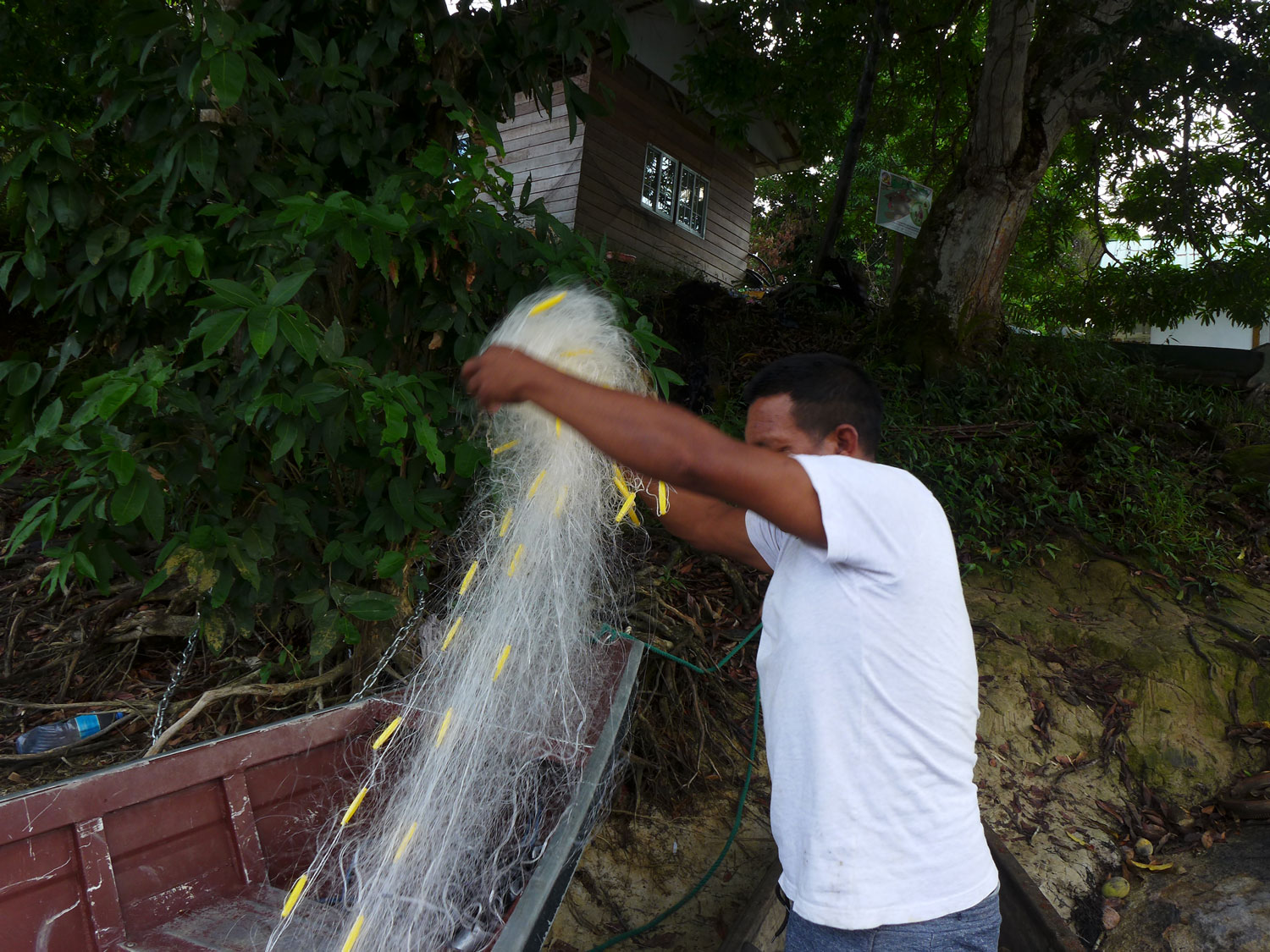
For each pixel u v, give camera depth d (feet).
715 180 43.27
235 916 6.86
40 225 7.80
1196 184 24.90
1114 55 21.90
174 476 8.17
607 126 35.73
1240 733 13.70
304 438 7.80
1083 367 23.90
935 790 4.83
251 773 7.57
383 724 8.53
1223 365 25.84
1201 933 10.21
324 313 9.53
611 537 9.68
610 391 4.40
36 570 14.02
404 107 9.80
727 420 17.78
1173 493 18.47
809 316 29.53
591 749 7.79
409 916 6.31
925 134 36.47
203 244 8.09
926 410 20.79
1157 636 15.07
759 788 11.32
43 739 10.66
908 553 4.75
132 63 8.46
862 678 4.75
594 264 9.10
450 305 9.02
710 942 9.29
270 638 12.00
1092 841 11.92
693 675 11.94
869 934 4.70
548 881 5.65
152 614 12.43
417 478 9.29
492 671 7.06
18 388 8.11
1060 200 30.04
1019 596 16.06
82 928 6.30
